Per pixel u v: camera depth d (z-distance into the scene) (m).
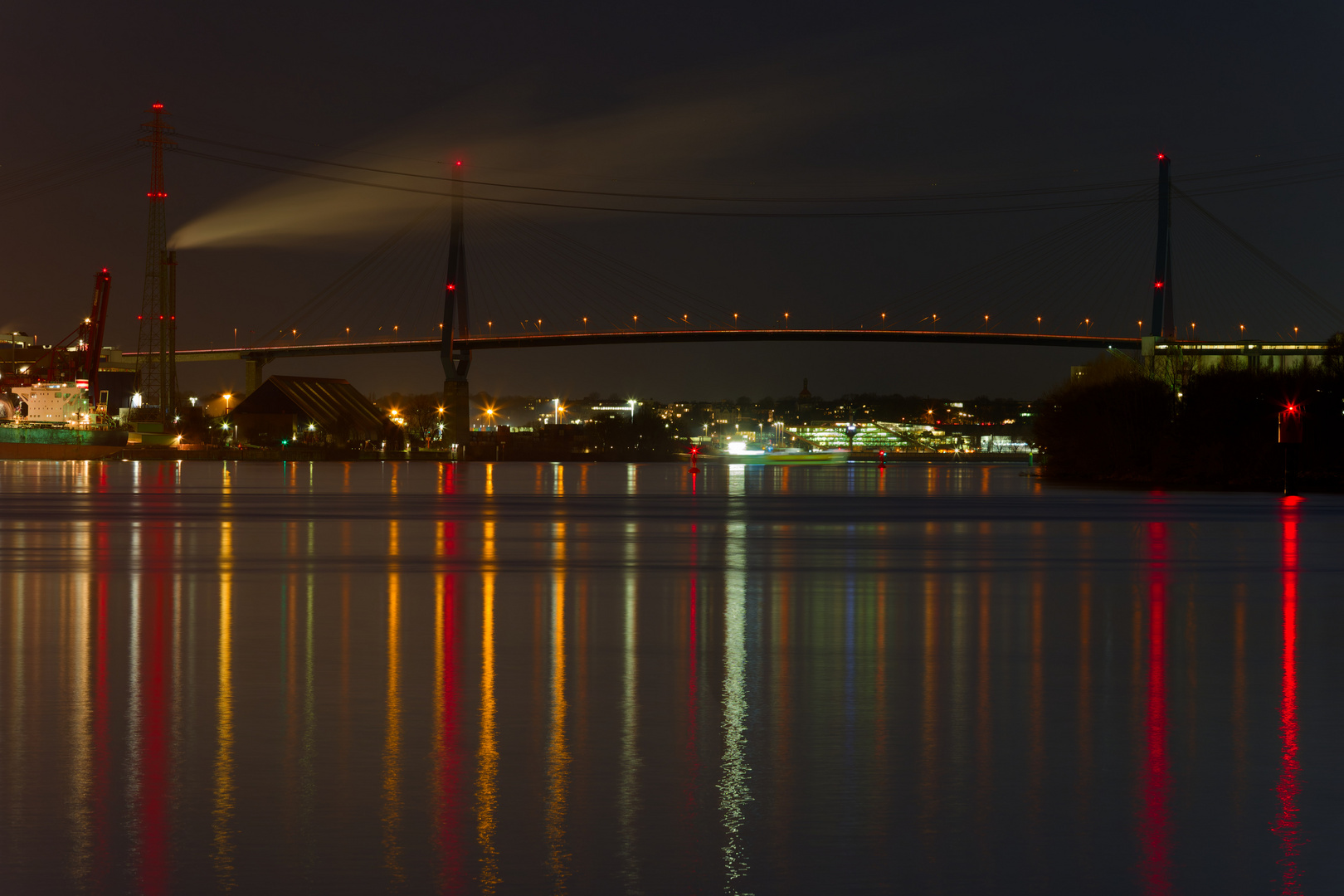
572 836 10.20
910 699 15.62
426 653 19.14
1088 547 43.22
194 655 18.84
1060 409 145.88
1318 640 20.86
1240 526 55.41
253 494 88.69
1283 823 10.62
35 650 19.28
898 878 9.35
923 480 155.00
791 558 38.19
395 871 9.41
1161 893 9.12
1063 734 13.73
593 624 22.72
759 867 9.54
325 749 12.89
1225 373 120.56
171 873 9.34
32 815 10.66
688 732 13.77
